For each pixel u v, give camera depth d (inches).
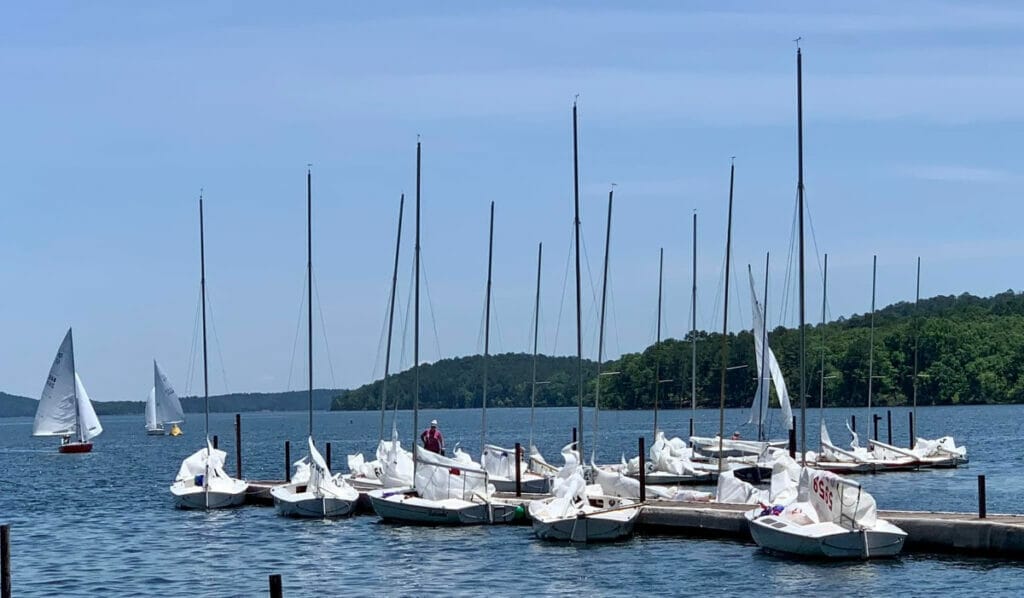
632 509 2110.0
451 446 5605.3
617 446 5167.3
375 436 7746.1
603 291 2955.2
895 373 7637.8
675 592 1680.6
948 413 7775.6
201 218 2938.0
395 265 2908.5
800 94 2204.7
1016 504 2566.4
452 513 2263.8
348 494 2481.5
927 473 3339.1
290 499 2493.8
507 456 2815.0
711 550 1955.0
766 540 1887.3
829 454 3415.4
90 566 2012.8
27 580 1899.6
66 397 5743.1
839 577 1717.5
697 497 2253.9
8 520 2716.5
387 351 2925.7
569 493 2119.8
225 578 1875.0
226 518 2541.8
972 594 1603.1
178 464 4763.8
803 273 2181.3
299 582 1829.5
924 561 1790.1
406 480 2460.6
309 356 2861.7
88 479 3978.8
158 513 2701.8
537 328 3344.0
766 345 3526.1
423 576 1836.9
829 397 7682.1
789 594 1640.0
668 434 6141.7
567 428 7672.2
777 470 2057.1
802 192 2199.8
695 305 3511.3
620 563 1883.6
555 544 2052.2
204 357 2883.9
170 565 1999.3
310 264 2886.3
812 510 1887.3
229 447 6407.5
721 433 2583.7
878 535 1801.2
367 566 1926.7
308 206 2886.3
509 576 1815.9
